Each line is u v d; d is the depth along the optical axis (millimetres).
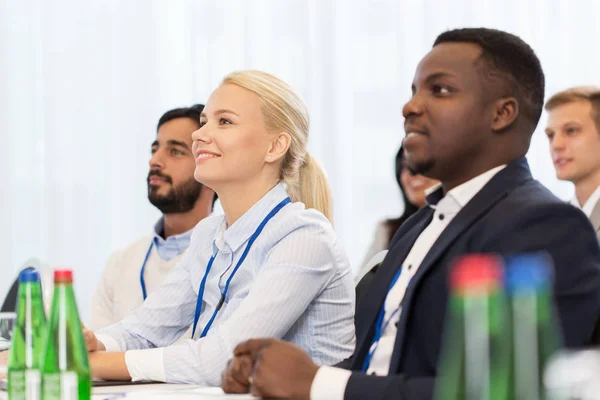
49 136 6453
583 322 2035
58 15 6512
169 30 6410
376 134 6145
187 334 3385
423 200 5207
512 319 1233
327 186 3344
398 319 2340
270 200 3133
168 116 4570
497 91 2293
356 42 6195
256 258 3049
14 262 6438
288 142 3188
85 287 6398
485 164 2314
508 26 6180
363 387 2043
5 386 2506
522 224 2127
